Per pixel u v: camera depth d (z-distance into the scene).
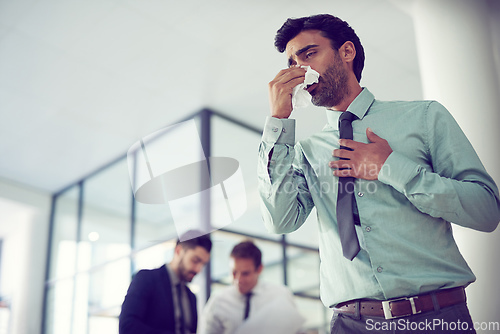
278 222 1.14
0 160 6.64
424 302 0.95
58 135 5.88
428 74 2.73
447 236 1.02
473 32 2.62
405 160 0.99
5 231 8.25
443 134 1.06
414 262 0.99
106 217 7.45
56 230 7.63
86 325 6.87
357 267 1.02
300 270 5.38
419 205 0.97
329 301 1.07
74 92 4.97
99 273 7.05
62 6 3.72
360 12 3.65
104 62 4.46
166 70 4.58
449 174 1.04
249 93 5.01
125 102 5.14
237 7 3.70
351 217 1.02
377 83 4.62
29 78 4.73
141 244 6.98
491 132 2.41
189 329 1.94
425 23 2.81
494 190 1.00
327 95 1.19
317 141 1.19
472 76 2.54
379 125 1.11
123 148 6.13
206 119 5.22
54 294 7.32
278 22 3.87
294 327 2.12
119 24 3.93
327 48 1.21
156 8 3.73
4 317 7.55
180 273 1.96
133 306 1.81
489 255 2.07
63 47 4.24
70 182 7.34
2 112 5.36
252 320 2.09
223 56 4.35
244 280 2.17
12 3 3.70
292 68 1.19
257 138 5.68
